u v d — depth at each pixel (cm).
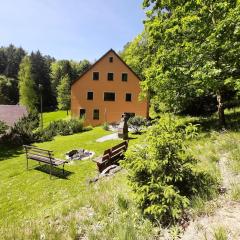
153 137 535
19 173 1374
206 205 473
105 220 514
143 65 4012
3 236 530
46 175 1294
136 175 525
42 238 485
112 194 638
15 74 10038
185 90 1376
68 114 6738
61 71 9000
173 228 430
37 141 2373
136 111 3509
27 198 1021
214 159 737
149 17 1453
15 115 3431
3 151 2062
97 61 3506
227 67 1155
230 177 593
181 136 548
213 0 1196
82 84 3544
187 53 1206
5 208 939
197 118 1795
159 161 506
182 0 1327
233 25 1052
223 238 370
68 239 465
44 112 7769
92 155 1611
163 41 1420
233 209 449
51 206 884
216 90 1261
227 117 1516
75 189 1054
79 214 578
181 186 532
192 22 1188
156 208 452
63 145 2042
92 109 3553
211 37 1101
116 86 3512
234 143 830
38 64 8481
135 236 425
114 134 2308
